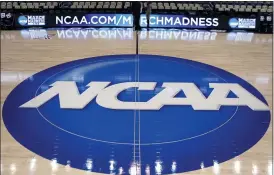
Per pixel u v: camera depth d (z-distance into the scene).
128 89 5.86
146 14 9.23
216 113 5.25
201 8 9.56
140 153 4.41
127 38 8.38
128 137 4.71
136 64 6.78
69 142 4.60
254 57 7.26
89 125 4.95
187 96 5.69
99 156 4.34
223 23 9.24
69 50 7.50
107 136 4.73
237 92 5.84
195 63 6.90
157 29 9.24
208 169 4.15
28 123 4.96
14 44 7.90
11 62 6.84
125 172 4.08
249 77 6.35
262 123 5.04
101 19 9.27
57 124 4.96
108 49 7.57
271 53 7.50
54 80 6.14
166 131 4.84
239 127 4.95
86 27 9.32
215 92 5.82
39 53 7.32
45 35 8.63
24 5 9.47
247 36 8.79
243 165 4.22
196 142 4.63
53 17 9.30
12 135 4.70
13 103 5.43
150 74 6.39
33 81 6.10
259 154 4.42
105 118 5.11
